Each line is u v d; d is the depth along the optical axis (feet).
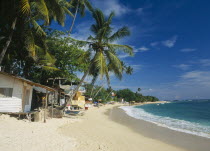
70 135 29.73
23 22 40.60
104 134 34.58
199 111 131.03
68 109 64.95
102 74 47.88
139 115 87.86
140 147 27.96
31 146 20.07
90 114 73.82
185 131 43.91
